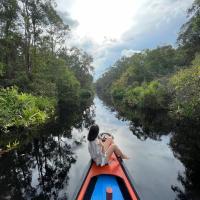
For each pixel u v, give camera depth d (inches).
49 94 791.1
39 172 227.8
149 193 174.9
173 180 198.4
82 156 276.8
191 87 464.1
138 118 597.9
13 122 415.8
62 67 1075.9
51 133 412.8
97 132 175.5
